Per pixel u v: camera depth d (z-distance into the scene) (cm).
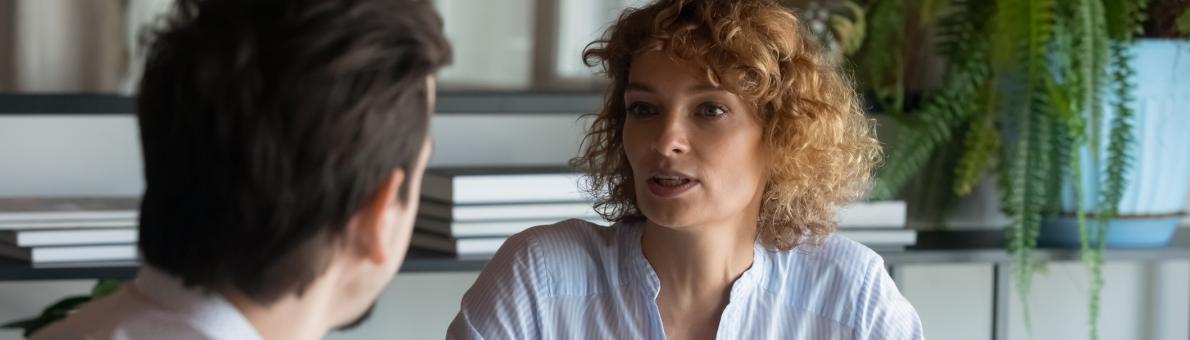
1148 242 196
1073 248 195
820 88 123
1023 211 188
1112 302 227
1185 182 195
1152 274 227
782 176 123
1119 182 185
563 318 129
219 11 62
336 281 68
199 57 61
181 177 63
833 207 132
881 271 133
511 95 184
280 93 61
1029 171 187
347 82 61
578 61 203
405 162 65
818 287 131
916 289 222
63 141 195
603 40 129
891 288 134
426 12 65
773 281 131
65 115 182
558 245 130
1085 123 179
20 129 193
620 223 132
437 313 213
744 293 128
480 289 130
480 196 178
